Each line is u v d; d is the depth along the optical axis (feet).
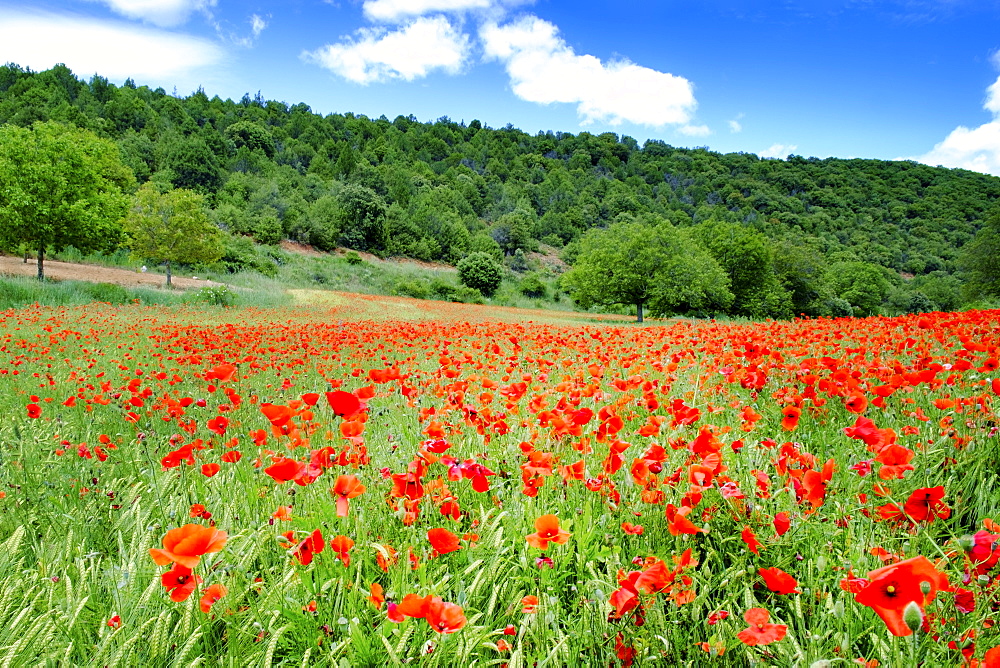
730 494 7.38
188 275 134.62
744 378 13.53
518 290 225.76
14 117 297.74
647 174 569.23
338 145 447.01
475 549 7.73
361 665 5.91
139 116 351.05
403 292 182.50
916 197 480.23
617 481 9.14
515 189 454.81
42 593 6.85
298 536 7.37
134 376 23.94
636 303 120.16
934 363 13.03
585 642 5.97
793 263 170.60
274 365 25.80
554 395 15.80
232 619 6.33
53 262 120.88
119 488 10.64
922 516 6.01
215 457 12.21
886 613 3.58
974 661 4.51
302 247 224.94
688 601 5.95
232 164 323.37
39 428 14.32
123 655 5.62
